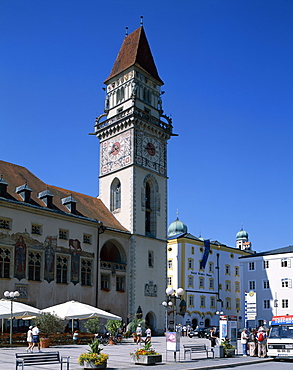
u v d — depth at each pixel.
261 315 87.75
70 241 58.03
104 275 62.78
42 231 54.84
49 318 44.47
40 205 56.00
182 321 89.81
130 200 68.88
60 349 39.91
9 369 26.30
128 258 66.56
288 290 85.75
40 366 28.03
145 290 67.31
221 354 37.31
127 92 74.38
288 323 36.38
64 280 56.59
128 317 64.06
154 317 68.19
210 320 97.31
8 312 39.56
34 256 53.69
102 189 73.69
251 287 90.12
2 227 50.91
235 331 41.56
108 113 76.56
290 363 34.75
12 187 56.16
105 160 74.44
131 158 70.12
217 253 103.75
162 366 29.75
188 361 33.59
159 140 75.88
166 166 76.25
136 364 30.67
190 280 94.50
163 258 71.88
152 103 76.31
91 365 26.94
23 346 42.03
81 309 45.50
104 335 51.16
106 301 61.72
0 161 59.97
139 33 78.31
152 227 71.94
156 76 77.94
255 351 39.25
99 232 62.41
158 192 73.56
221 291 102.31
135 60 74.38
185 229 117.31
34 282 52.75
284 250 89.69
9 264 50.88
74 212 60.66
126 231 67.19
